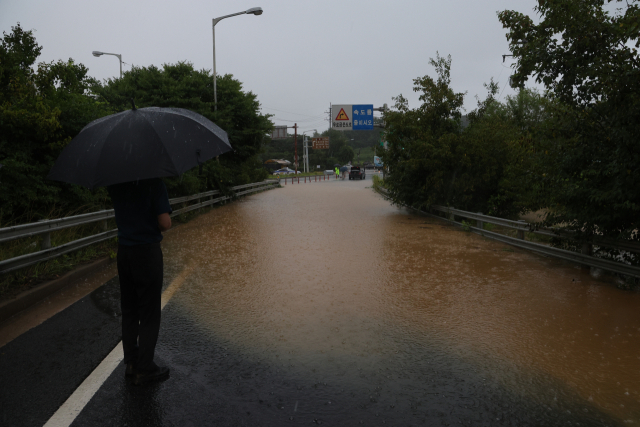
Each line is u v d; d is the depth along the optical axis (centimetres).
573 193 709
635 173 638
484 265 816
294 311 552
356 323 511
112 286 659
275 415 319
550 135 780
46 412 321
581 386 363
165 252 933
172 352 427
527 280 705
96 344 443
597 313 544
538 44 716
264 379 373
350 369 393
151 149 340
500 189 1502
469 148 1509
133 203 362
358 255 905
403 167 1742
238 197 2555
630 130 638
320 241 1077
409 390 356
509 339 463
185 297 610
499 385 365
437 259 869
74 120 973
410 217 1616
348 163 12119
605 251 766
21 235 607
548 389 358
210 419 313
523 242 973
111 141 340
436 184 1577
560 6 671
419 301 595
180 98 2080
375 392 352
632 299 601
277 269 778
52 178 355
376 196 2803
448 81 1755
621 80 627
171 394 347
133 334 375
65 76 991
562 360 412
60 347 435
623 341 457
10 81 895
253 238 1121
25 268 643
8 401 334
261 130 2444
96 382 365
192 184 1540
